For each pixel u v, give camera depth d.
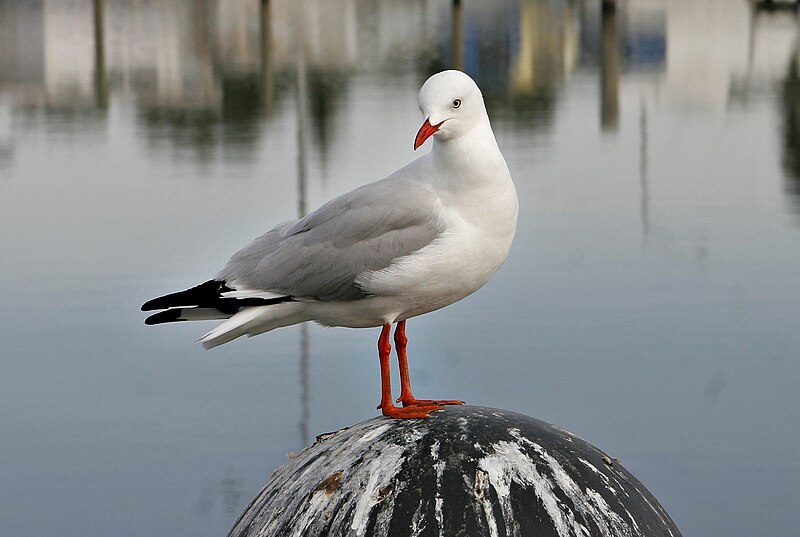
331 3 45.81
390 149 20.42
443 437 4.87
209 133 22.78
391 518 4.64
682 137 22.53
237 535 5.05
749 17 39.16
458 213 5.96
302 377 11.89
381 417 5.30
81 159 20.42
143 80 29.27
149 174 19.25
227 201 17.42
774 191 18.36
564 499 4.69
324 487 4.82
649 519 4.88
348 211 6.17
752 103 25.80
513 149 21.25
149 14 41.81
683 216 16.98
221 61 31.67
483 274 6.10
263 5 38.34
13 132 23.14
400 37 35.84
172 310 6.34
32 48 34.19
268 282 6.24
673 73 29.80
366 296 6.10
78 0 45.84
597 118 24.25
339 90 26.88
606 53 32.62
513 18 40.09
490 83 28.69
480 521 4.61
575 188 18.48
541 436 4.93
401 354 6.29
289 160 20.06
